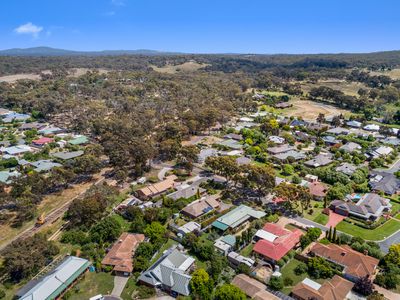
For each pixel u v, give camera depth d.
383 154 147.00
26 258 68.31
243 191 113.00
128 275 70.62
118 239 82.56
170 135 160.62
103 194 100.12
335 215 96.38
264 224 88.50
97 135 177.12
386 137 177.88
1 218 93.94
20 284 68.25
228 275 69.25
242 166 111.00
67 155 140.25
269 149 152.50
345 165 130.62
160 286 66.75
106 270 71.50
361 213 93.81
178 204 98.62
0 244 82.38
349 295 64.12
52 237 85.31
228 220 89.31
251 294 62.62
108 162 141.12
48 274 67.75
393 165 139.12
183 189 108.25
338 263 72.31
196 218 93.62
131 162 135.12
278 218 94.06
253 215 93.19
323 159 138.00
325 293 61.94
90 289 66.62
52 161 135.00
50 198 108.12
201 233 85.88
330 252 74.75
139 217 89.62
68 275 67.25
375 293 62.31
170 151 139.62
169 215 93.56
